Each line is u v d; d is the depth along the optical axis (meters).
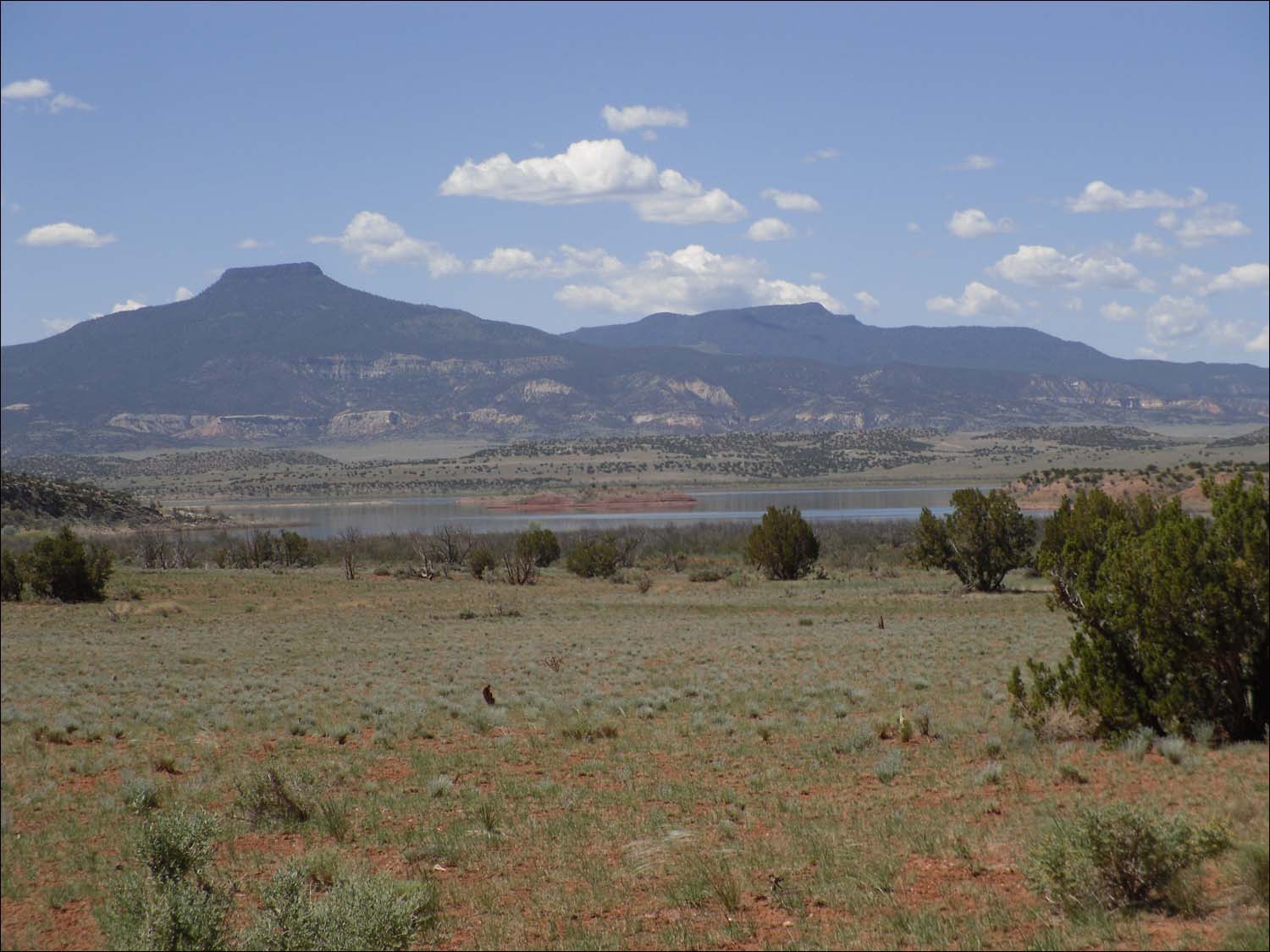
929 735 17.28
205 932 9.13
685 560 80.75
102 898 11.17
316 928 8.59
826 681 24.05
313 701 24.09
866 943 8.54
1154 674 15.84
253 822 13.67
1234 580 15.18
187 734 20.27
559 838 12.28
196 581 67.12
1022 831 11.34
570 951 8.82
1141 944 8.03
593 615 46.78
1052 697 17.11
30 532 125.69
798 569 64.56
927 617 40.12
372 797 14.71
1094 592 16.83
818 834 11.68
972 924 8.70
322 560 88.25
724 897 9.67
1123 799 12.63
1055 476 135.50
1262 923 8.11
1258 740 15.43
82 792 15.91
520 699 22.88
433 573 71.50
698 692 22.75
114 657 34.91
